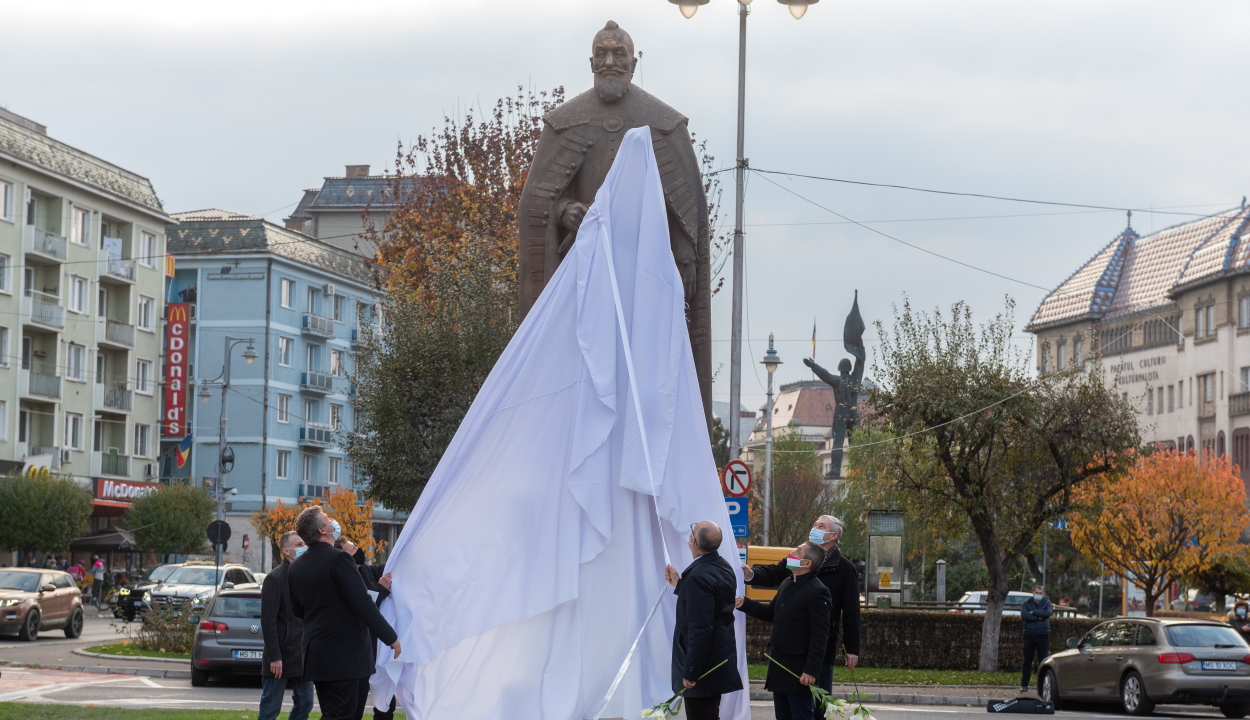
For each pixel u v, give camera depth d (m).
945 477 27.61
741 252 27.58
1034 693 23.41
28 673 21.50
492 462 8.66
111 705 15.92
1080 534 40.00
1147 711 20.19
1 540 45.88
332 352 72.81
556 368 8.75
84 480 56.66
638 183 9.11
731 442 27.42
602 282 8.77
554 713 8.23
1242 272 75.81
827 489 71.94
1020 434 26.45
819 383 143.12
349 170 80.00
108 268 58.59
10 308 52.53
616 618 8.43
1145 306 85.38
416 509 8.70
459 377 28.31
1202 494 39.16
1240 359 75.81
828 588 9.38
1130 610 61.19
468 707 8.38
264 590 10.61
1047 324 94.12
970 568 62.38
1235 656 20.00
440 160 37.34
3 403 52.03
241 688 19.77
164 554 57.50
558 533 8.48
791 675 9.30
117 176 59.69
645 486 8.37
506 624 8.38
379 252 37.75
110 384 59.56
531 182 12.18
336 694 8.46
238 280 67.19
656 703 8.38
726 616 8.14
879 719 18.00
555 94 37.44
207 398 65.75
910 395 26.83
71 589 33.00
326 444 71.19
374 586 10.03
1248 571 42.38
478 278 29.44
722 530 8.66
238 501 66.38
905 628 27.56
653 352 8.77
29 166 53.09
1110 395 27.20
